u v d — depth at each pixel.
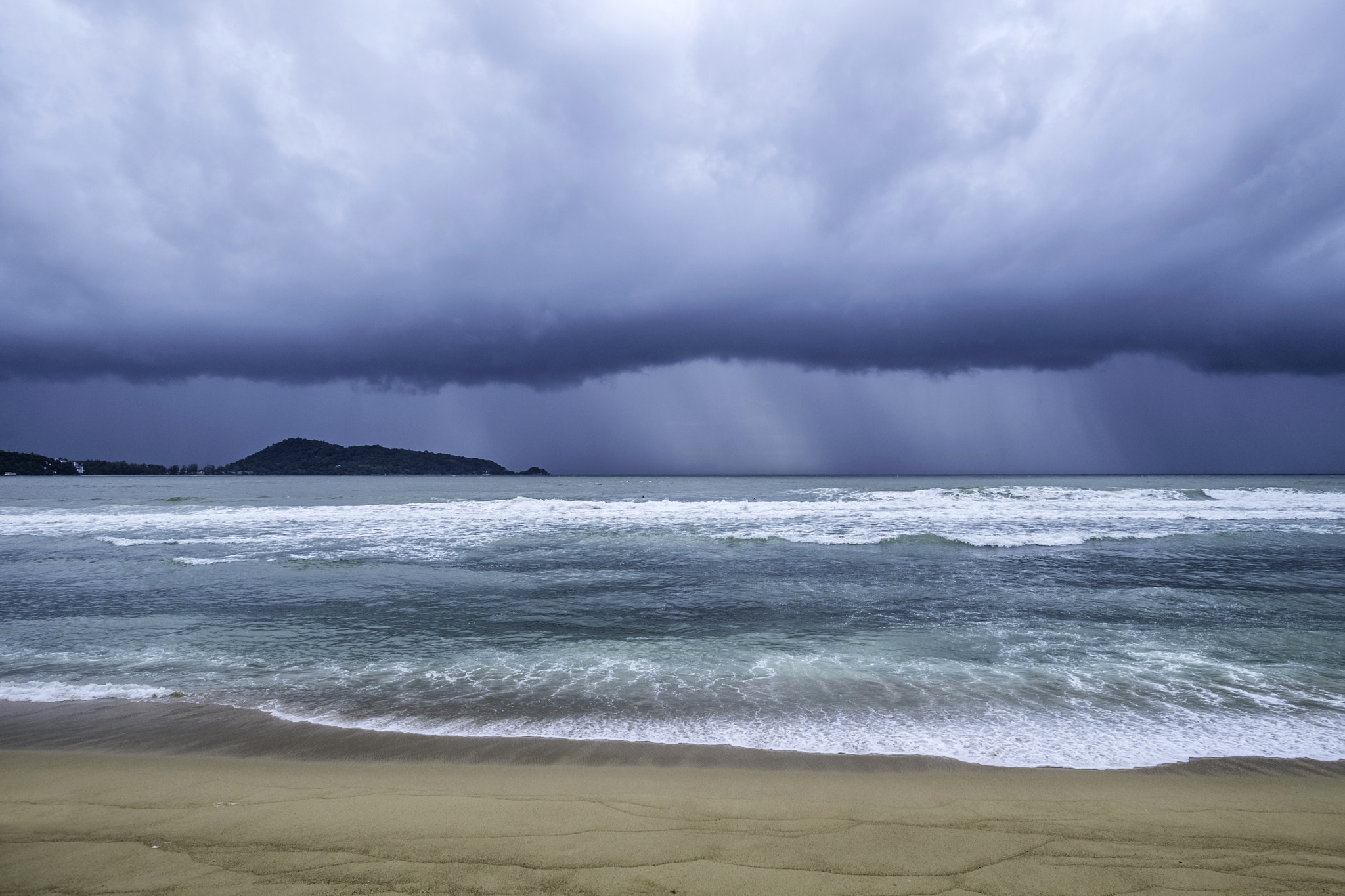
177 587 12.80
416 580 13.45
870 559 15.81
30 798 4.40
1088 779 4.83
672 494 46.44
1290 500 30.36
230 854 3.47
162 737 5.82
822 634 9.38
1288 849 3.63
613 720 6.18
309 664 8.08
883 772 4.96
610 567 14.90
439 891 3.05
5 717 6.32
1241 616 10.28
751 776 4.87
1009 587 12.56
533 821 3.92
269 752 5.47
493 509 28.12
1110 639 9.05
